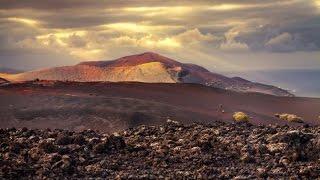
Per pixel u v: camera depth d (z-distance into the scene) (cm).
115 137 2134
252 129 2702
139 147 2134
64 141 2145
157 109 4525
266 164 1934
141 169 1809
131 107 4488
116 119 3972
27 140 2175
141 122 3972
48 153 1895
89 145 2106
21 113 4078
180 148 2169
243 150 2123
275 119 5297
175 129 2717
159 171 1773
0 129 2455
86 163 1822
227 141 2303
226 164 1952
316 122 5619
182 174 1723
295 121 5359
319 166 1869
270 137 2242
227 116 4944
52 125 3716
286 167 1875
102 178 1631
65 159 1783
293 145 2114
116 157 1966
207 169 1798
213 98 6825
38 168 1691
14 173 1582
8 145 2056
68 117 3981
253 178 1719
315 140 2075
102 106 4434
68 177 1622
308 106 7275
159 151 2088
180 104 5616
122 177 1628
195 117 4481
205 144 2203
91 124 3794
